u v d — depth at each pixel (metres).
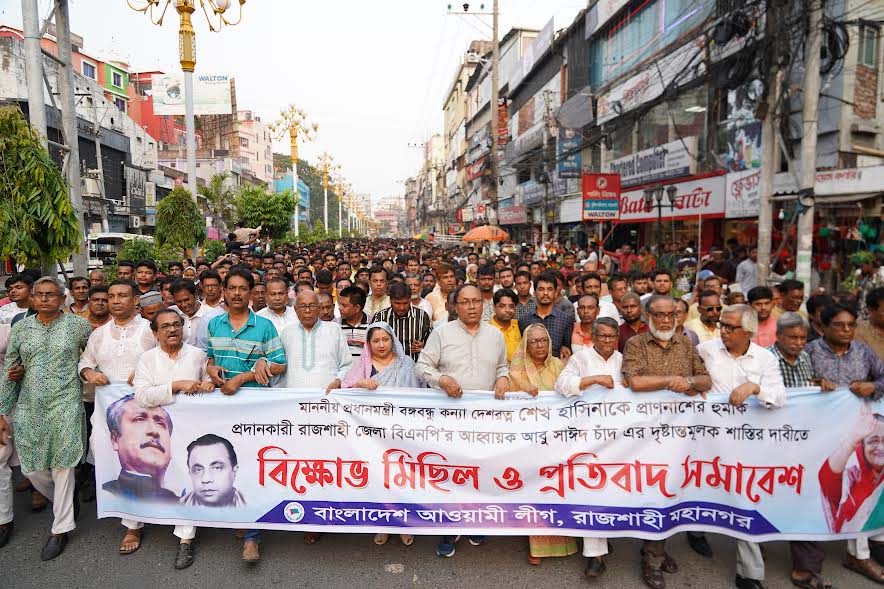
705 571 3.81
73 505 4.10
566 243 23.12
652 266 13.81
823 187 9.46
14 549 4.08
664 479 3.77
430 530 3.89
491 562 3.91
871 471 3.73
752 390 3.60
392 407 3.92
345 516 3.94
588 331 5.07
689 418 3.78
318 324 4.43
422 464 3.90
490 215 21.86
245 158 61.53
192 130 14.64
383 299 6.82
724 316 3.75
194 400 4.01
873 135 10.33
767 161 8.96
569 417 3.84
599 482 3.80
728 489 3.75
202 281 5.72
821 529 3.67
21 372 4.01
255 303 6.19
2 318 5.56
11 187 5.88
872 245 9.17
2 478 4.09
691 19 13.95
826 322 3.93
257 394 3.98
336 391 3.94
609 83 18.59
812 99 8.16
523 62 29.11
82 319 4.30
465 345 4.10
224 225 35.69
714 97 13.65
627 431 3.81
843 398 3.73
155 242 14.40
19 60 23.52
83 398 4.61
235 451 4.00
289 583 3.65
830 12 9.86
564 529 3.79
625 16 17.78
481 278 6.62
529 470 3.84
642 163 16.67
